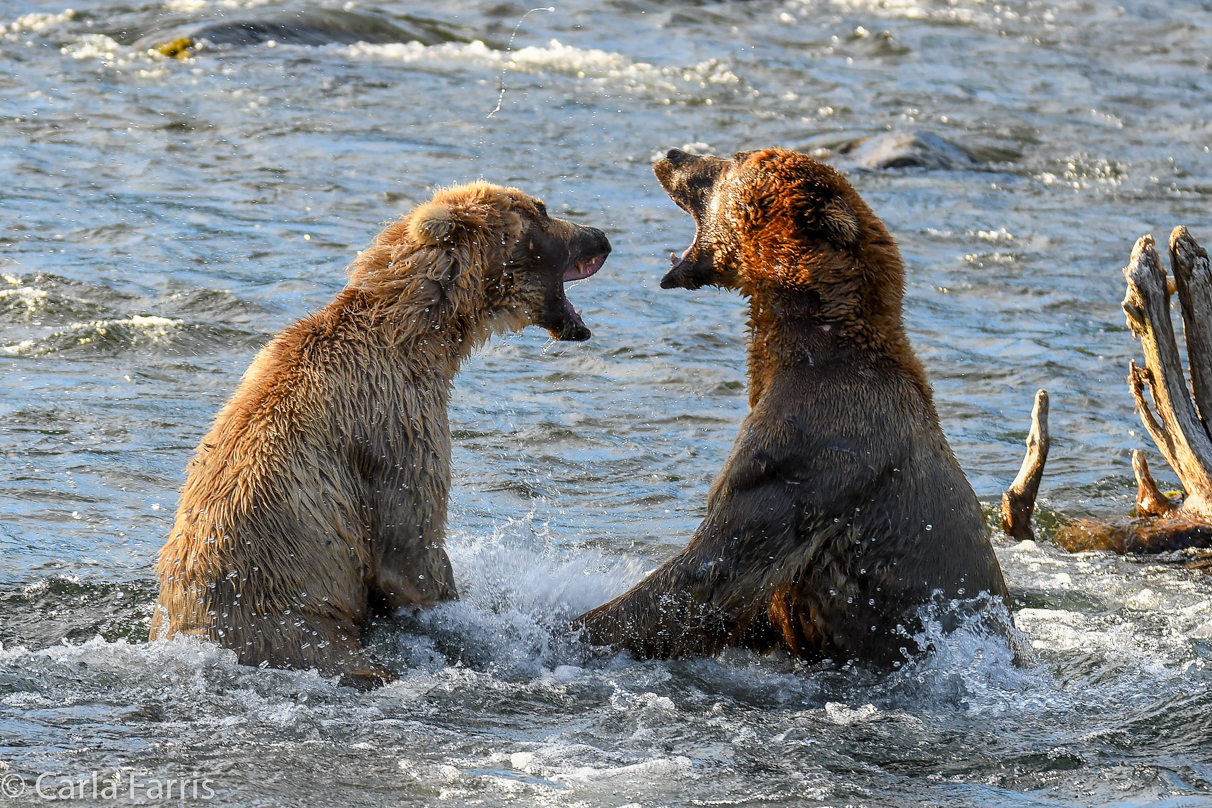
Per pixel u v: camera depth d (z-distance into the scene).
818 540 15.34
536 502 21.72
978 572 15.59
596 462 23.84
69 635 15.62
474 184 17.28
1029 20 79.88
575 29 69.94
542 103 55.25
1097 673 15.61
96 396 24.70
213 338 28.39
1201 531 21.33
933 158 50.75
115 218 37.03
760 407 15.61
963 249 41.12
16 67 54.25
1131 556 21.12
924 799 12.00
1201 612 18.06
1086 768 12.79
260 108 51.09
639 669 15.20
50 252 33.53
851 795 12.00
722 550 15.20
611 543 20.08
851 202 15.86
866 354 15.59
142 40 59.59
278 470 14.57
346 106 52.44
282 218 38.59
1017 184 49.12
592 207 42.38
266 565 14.30
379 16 65.88
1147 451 26.53
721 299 35.44
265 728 12.84
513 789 11.73
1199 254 22.31
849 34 73.38
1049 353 32.31
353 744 12.62
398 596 15.45
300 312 30.69
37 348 27.03
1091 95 63.31
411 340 15.76
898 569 15.30
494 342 30.64
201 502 14.66
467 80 58.09
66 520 19.33
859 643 15.60
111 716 12.92
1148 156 53.38
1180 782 12.45
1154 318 22.22
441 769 12.11
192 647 14.00
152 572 17.75
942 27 76.62
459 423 25.25
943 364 31.17
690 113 55.34
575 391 27.86
